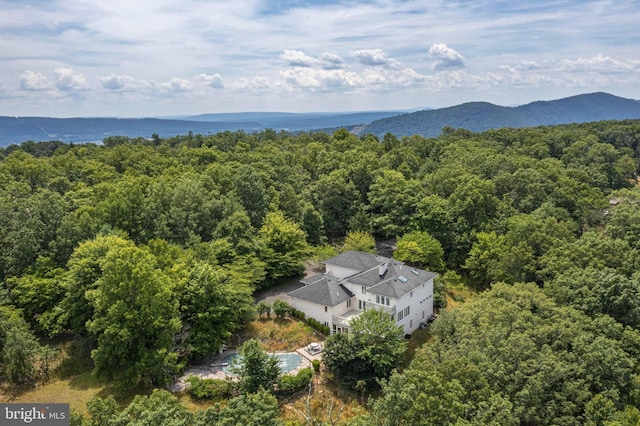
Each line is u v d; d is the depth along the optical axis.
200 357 44.22
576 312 40.62
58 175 79.75
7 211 52.50
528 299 42.75
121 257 40.88
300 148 126.12
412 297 51.72
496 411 28.44
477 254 64.69
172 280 44.81
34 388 40.56
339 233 84.38
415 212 74.62
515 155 109.50
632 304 42.25
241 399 26.50
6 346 40.06
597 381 32.88
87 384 41.28
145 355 38.19
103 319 39.38
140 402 26.39
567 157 118.19
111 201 58.81
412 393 27.84
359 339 41.97
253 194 72.81
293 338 48.38
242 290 48.19
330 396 39.88
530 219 65.94
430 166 104.81
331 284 52.72
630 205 70.31
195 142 145.50
